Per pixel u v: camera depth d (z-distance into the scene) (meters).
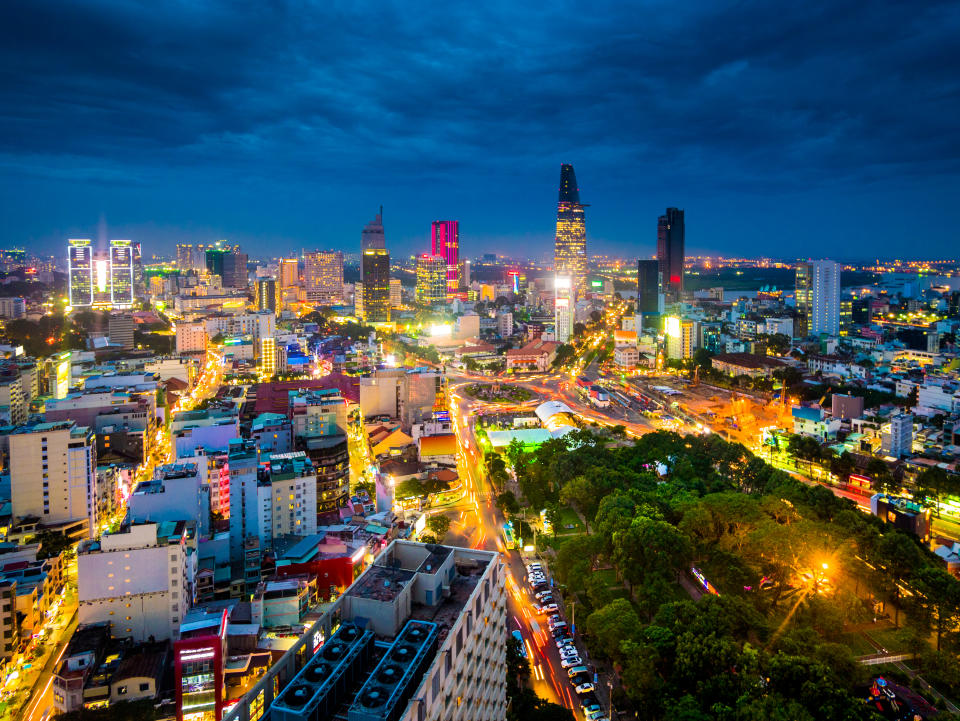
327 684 109.88
